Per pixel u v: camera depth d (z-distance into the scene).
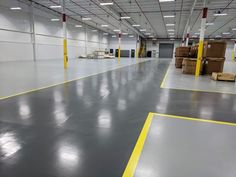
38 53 16.42
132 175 1.64
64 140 2.25
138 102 4.02
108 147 2.11
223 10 14.09
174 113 3.32
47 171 1.68
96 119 2.96
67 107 3.55
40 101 3.90
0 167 1.72
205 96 4.63
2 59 12.95
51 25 17.92
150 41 37.78
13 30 13.57
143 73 9.52
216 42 8.88
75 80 6.73
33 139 2.26
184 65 9.55
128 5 13.22
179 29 25.27
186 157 1.92
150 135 2.42
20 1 13.55
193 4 11.91
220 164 1.81
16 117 2.97
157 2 12.30
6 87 5.17
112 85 5.96
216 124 2.82
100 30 30.06
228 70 11.68
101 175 1.63
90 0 12.21
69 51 21.52
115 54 34.88
